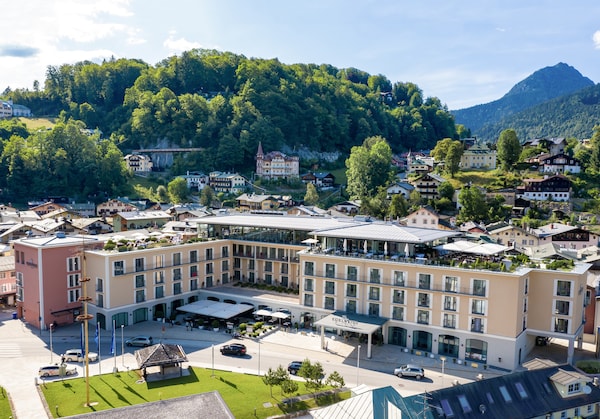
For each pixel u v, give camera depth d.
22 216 150.00
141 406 45.75
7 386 58.44
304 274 80.00
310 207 167.62
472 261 70.62
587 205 175.38
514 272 64.75
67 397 54.94
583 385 49.22
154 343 73.31
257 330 78.12
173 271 87.25
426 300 70.12
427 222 150.50
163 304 86.25
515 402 46.16
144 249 83.31
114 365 64.62
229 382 59.34
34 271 80.75
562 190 179.88
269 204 195.88
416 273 70.69
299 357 68.50
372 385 59.09
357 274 75.12
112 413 44.53
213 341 74.75
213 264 93.94
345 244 79.19
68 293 82.62
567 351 71.25
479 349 67.06
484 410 44.44
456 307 67.94
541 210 171.50
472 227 138.38
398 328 73.00
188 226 120.38
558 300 66.25
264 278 94.56
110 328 78.88
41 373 60.84
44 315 79.88
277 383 53.75
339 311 76.19
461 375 62.75
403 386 59.03
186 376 61.19
